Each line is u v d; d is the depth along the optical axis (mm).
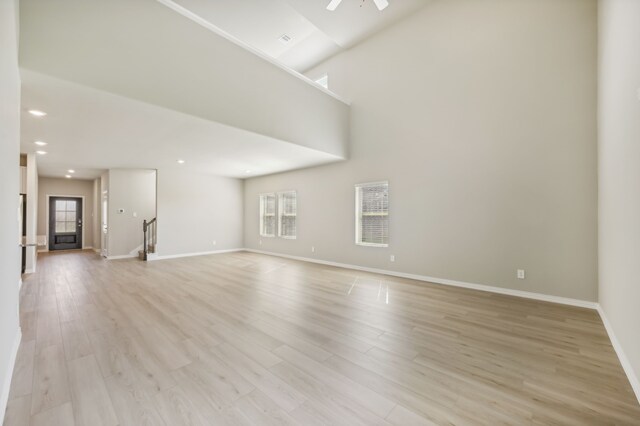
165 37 3184
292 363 2219
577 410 1693
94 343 2535
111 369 2115
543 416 1642
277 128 4445
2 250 1703
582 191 3561
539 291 3857
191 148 5070
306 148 5078
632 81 2084
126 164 6707
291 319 3146
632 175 2084
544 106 3830
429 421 1603
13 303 2193
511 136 4078
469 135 4457
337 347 2488
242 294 4129
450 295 4066
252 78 4074
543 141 3834
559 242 3715
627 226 2199
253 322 3053
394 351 2418
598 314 3293
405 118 5211
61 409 1680
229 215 8938
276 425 1568
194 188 8102
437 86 4812
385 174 5484
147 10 3055
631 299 2062
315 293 4180
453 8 4652
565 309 3459
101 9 2771
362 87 5898
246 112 3992
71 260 7125
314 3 4867
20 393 1820
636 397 1817
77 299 3855
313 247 6902
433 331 2826
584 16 3561
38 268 6047
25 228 5582
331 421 1601
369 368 2152
